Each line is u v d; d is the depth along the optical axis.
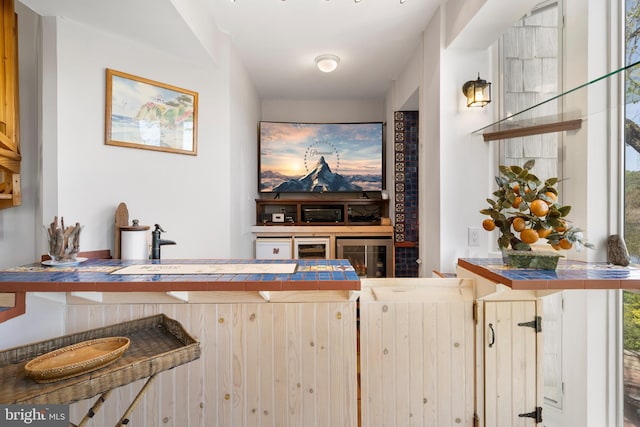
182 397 1.32
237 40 2.49
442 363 1.35
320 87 3.54
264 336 1.32
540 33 1.87
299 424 1.33
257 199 3.61
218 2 2.02
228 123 2.37
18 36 1.73
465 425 1.35
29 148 1.77
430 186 2.28
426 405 1.35
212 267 1.44
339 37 2.45
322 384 1.33
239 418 1.33
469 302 1.35
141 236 1.78
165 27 1.79
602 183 1.51
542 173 1.83
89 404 1.30
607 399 1.53
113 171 1.90
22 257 1.77
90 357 1.02
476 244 2.07
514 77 1.98
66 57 1.72
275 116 3.96
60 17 1.69
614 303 1.51
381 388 1.34
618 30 1.46
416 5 2.07
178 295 1.27
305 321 1.32
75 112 1.75
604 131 1.50
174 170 2.15
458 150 2.07
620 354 1.50
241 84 2.80
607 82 1.46
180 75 2.17
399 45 2.58
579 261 1.53
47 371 0.85
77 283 1.19
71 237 1.50
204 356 1.32
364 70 3.07
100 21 1.73
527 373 1.34
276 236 3.43
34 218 1.78
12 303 1.19
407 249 3.23
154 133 2.05
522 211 1.27
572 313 1.59
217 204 2.33
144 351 1.06
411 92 2.75
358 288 1.21
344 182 3.73
